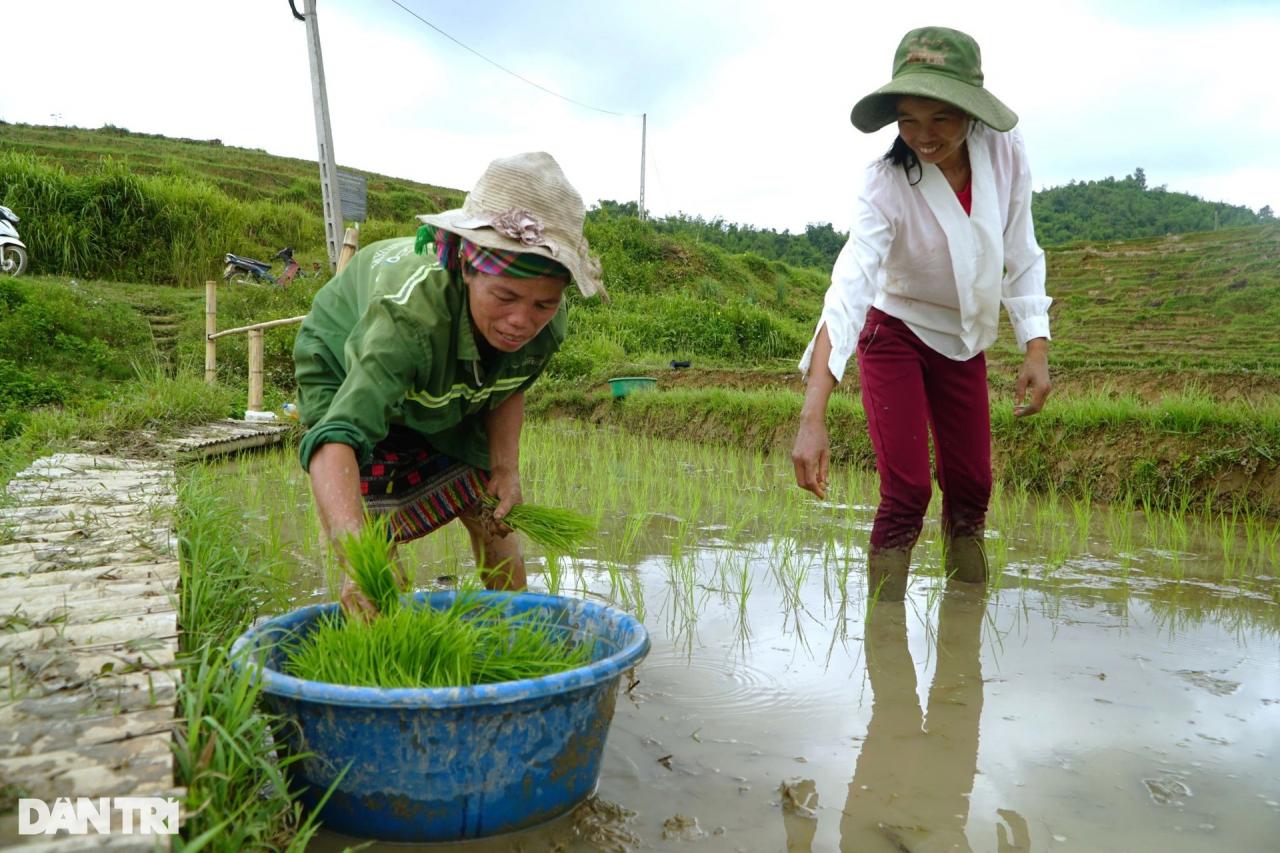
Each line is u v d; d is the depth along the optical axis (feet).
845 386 31.04
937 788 6.80
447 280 7.34
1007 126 9.59
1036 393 11.71
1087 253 75.66
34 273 52.11
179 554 9.82
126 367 37.19
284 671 6.53
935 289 11.04
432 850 5.82
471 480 9.04
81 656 6.48
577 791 6.27
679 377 40.16
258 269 52.75
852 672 9.24
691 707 8.32
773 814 6.40
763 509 17.74
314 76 49.52
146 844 4.09
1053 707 8.36
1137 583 12.55
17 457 19.48
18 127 110.32
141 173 88.02
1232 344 40.75
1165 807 6.53
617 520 16.74
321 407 8.26
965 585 12.46
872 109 10.03
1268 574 12.98
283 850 5.32
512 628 7.09
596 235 86.99
